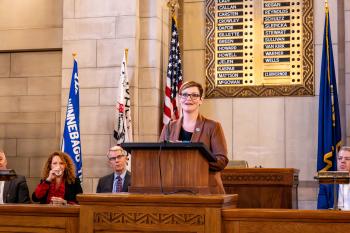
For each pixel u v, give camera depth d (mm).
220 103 13375
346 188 7977
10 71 13617
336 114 12133
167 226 5352
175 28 12938
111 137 12484
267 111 13164
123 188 10352
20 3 13602
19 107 13594
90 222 5504
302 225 5223
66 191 9523
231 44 13438
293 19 13234
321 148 12078
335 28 12969
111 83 12617
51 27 13461
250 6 13430
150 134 12594
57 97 13438
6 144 13531
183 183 5715
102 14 12820
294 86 13078
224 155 6602
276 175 9727
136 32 12680
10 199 10461
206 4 13570
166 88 12648
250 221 5312
